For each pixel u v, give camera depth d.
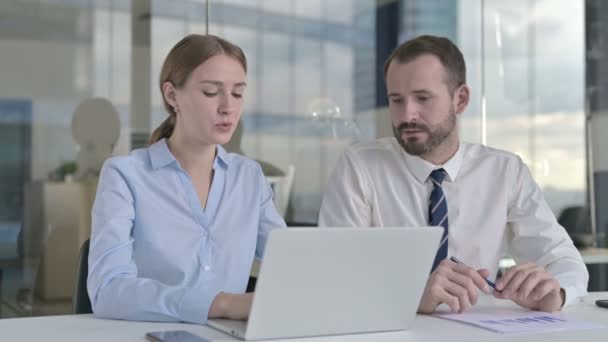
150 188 2.12
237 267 2.18
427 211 2.64
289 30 4.35
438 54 2.46
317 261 1.45
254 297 1.43
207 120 2.04
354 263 1.49
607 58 4.94
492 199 2.65
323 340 1.48
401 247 1.53
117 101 4.23
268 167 4.26
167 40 4.21
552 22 4.86
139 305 1.67
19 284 4.13
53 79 4.21
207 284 2.11
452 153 2.65
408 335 1.54
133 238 2.06
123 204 2.02
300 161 4.34
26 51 4.20
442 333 1.56
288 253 1.42
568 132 4.88
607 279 4.87
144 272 2.08
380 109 4.54
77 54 4.20
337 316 1.52
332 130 4.42
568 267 2.39
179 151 2.17
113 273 1.82
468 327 1.64
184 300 1.65
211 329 1.57
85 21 4.22
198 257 2.12
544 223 2.58
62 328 1.58
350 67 4.48
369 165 2.71
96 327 1.59
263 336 1.46
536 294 1.88
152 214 2.10
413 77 2.43
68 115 4.24
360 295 1.52
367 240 1.48
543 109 4.84
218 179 2.21
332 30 4.45
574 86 4.90
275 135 4.28
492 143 4.77
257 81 4.26
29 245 4.16
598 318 1.79
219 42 2.07
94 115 4.23
